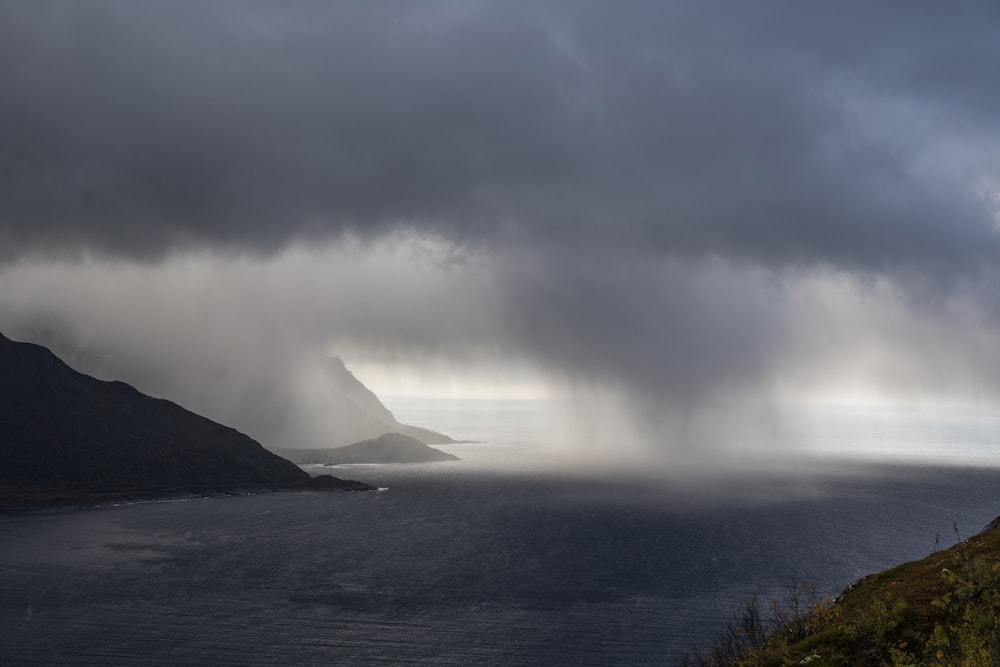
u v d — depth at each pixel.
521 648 121.31
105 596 156.12
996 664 21.73
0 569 181.75
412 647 122.00
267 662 113.50
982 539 34.34
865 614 28.06
